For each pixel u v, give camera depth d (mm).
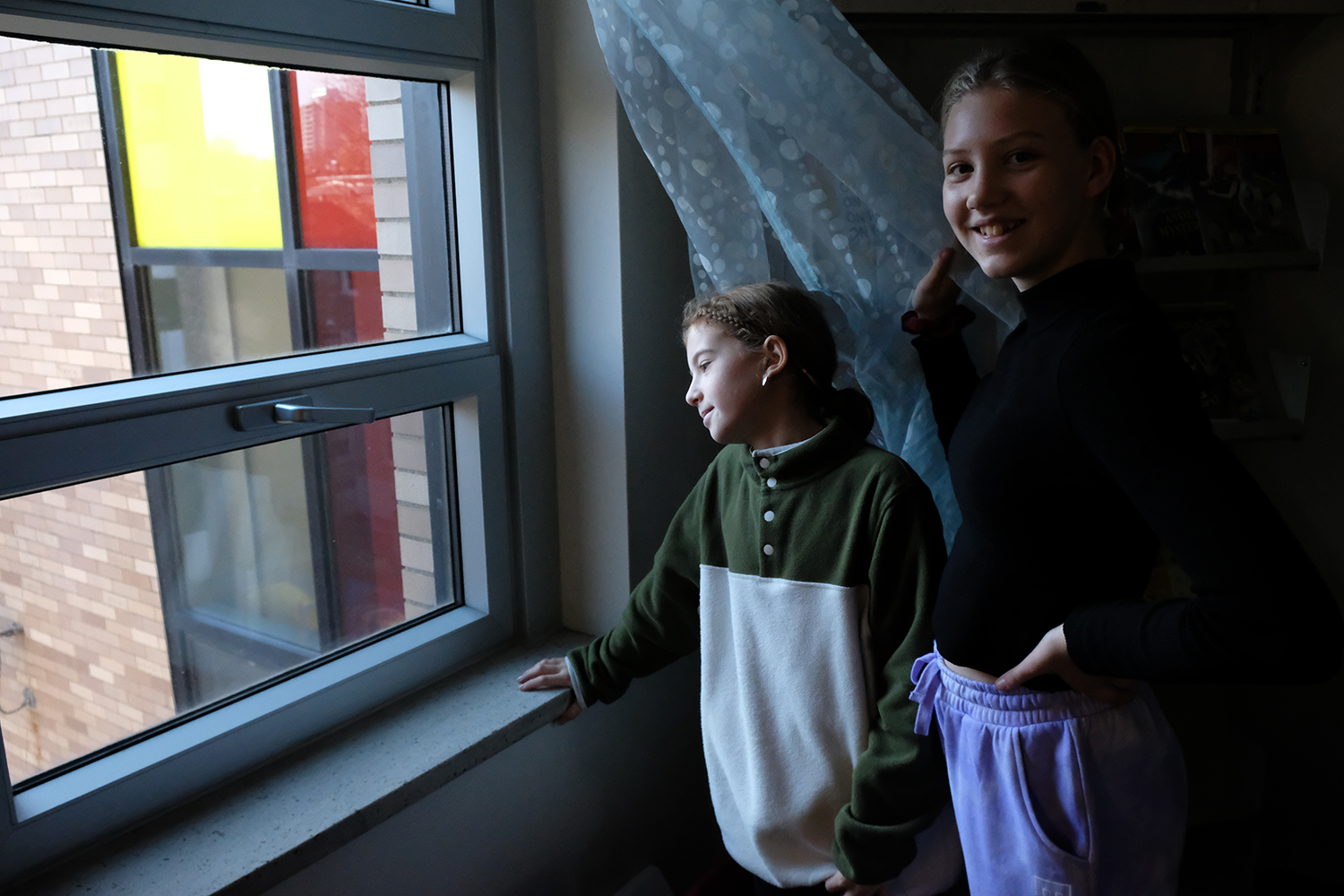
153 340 1175
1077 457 776
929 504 1001
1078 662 789
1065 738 854
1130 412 724
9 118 986
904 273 1124
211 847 933
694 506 1178
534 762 1248
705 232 1142
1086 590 823
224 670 1246
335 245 1334
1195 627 687
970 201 831
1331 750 1758
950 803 1103
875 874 1008
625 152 1222
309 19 991
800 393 1050
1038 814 872
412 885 1097
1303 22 1482
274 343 1312
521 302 1287
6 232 1001
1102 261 807
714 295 1060
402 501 1342
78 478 879
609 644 1232
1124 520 797
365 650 1216
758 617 1082
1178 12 1370
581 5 1192
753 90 1036
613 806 1411
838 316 1146
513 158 1236
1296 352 1521
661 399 1366
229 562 1270
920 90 1514
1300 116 1563
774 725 1098
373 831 1040
